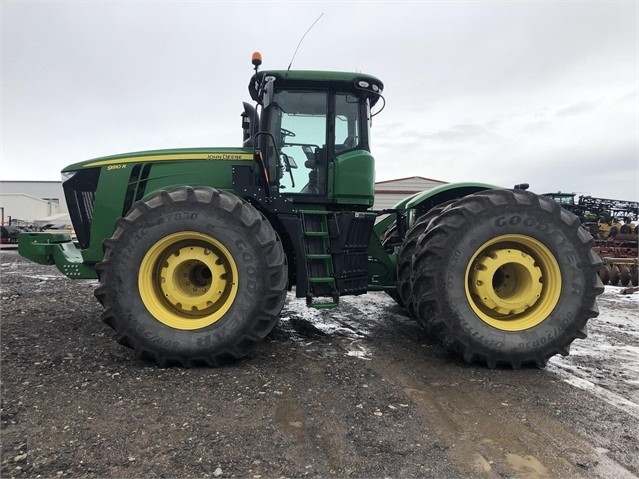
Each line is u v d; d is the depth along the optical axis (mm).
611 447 2340
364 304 6594
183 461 2115
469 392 3057
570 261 3605
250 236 3473
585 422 2619
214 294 3545
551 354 3580
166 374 3250
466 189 4703
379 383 3176
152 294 3516
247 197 3949
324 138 4430
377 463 2150
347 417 2619
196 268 3719
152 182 4332
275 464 2115
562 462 2193
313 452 2229
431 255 3604
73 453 2160
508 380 3311
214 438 2330
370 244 4777
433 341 4324
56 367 3336
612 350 4219
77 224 4594
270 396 2885
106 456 2143
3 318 5078
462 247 3566
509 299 3729
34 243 4461
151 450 2203
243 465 2100
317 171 4430
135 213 3508
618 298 8109
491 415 2695
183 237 3527
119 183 4371
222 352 3414
